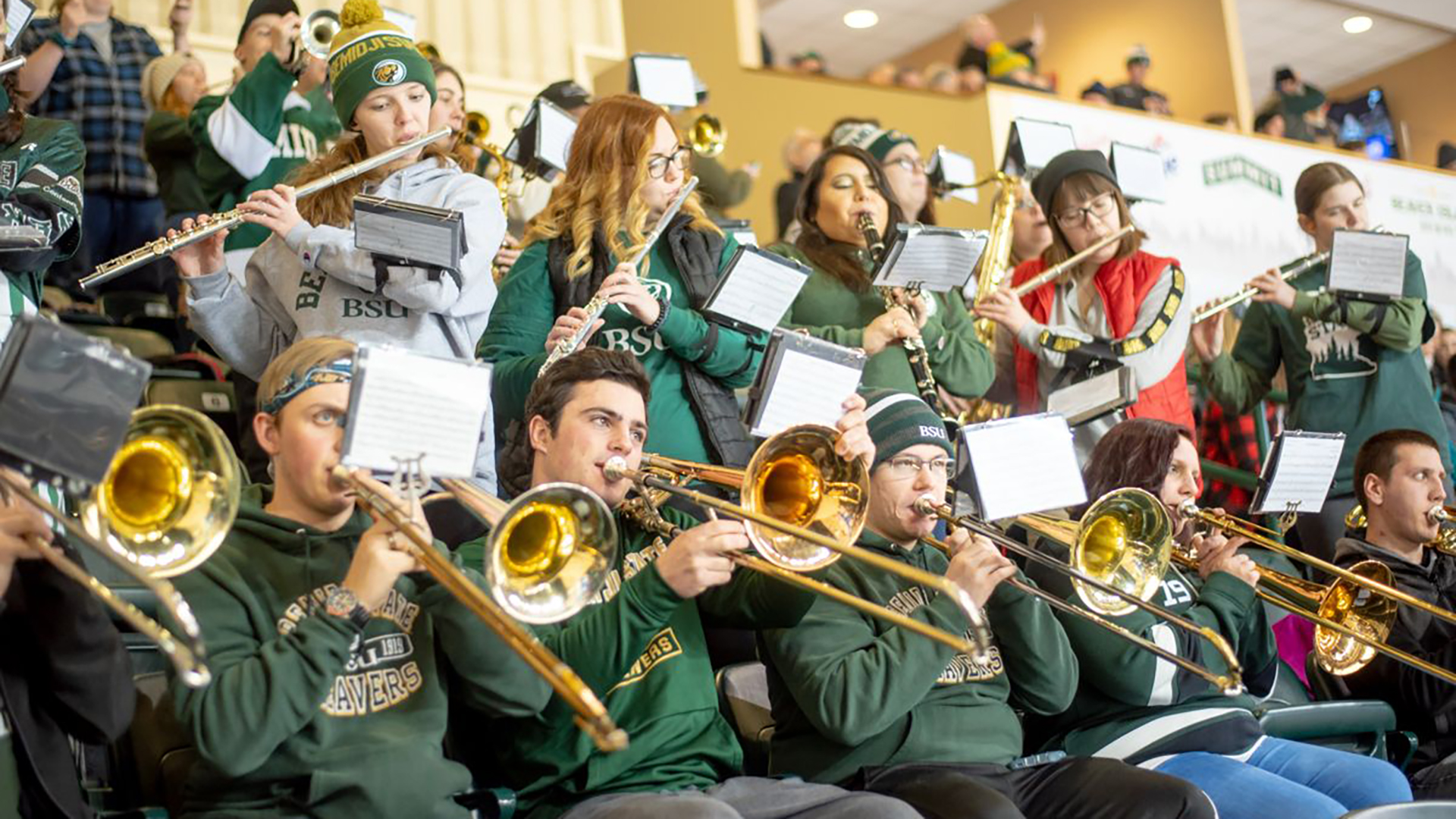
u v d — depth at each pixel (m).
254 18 4.65
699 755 2.57
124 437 1.89
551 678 2.03
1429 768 3.43
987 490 2.81
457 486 2.30
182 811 2.27
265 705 2.10
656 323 3.26
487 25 7.33
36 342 1.80
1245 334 5.05
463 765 2.49
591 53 7.54
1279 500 3.58
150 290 5.21
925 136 7.25
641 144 3.44
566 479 2.62
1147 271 4.43
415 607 2.39
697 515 3.08
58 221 2.96
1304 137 8.84
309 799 2.18
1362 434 4.75
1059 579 3.15
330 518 2.38
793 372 2.75
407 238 2.87
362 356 2.09
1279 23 11.13
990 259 4.71
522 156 4.22
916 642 2.69
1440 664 3.55
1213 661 3.20
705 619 2.79
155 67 5.25
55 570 2.04
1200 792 2.63
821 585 2.44
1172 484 3.43
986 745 2.84
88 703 2.06
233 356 3.19
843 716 2.65
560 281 3.43
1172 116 8.30
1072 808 2.69
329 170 3.29
